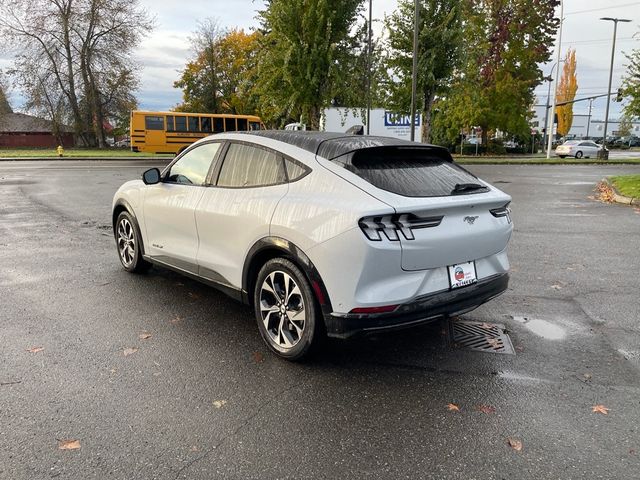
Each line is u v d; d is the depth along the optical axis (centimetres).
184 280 556
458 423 283
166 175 495
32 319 434
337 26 1845
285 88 1944
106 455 251
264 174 382
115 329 415
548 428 278
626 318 446
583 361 363
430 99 2552
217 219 405
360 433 273
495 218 369
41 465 243
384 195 312
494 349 383
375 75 2131
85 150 4509
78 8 4516
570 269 604
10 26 4253
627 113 1605
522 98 4028
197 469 242
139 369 345
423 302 320
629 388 324
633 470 242
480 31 3812
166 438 266
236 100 5056
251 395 312
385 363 359
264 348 382
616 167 2623
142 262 554
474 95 3052
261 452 255
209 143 449
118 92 4728
